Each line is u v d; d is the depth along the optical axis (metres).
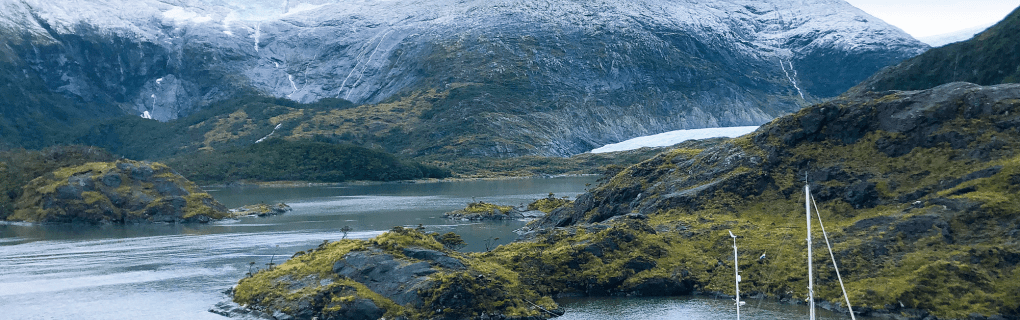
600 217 149.75
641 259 107.88
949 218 100.50
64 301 109.19
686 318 92.25
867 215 113.62
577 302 100.75
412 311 89.50
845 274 97.75
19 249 161.50
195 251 154.75
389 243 101.50
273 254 148.88
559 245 111.75
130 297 110.62
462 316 89.31
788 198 125.62
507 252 110.19
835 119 134.62
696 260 109.62
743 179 131.88
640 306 98.38
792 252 105.44
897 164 121.94
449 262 98.00
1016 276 88.31
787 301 97.81
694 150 157.38
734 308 96.31
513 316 91.12
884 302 90.00
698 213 129.00
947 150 119.44
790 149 135.12
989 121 120.62
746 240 112.25
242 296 100.69
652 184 148.00
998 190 105.06
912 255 96.69
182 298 109.00
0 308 105.62
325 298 92.56
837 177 124.81
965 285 88.69
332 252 103.62
